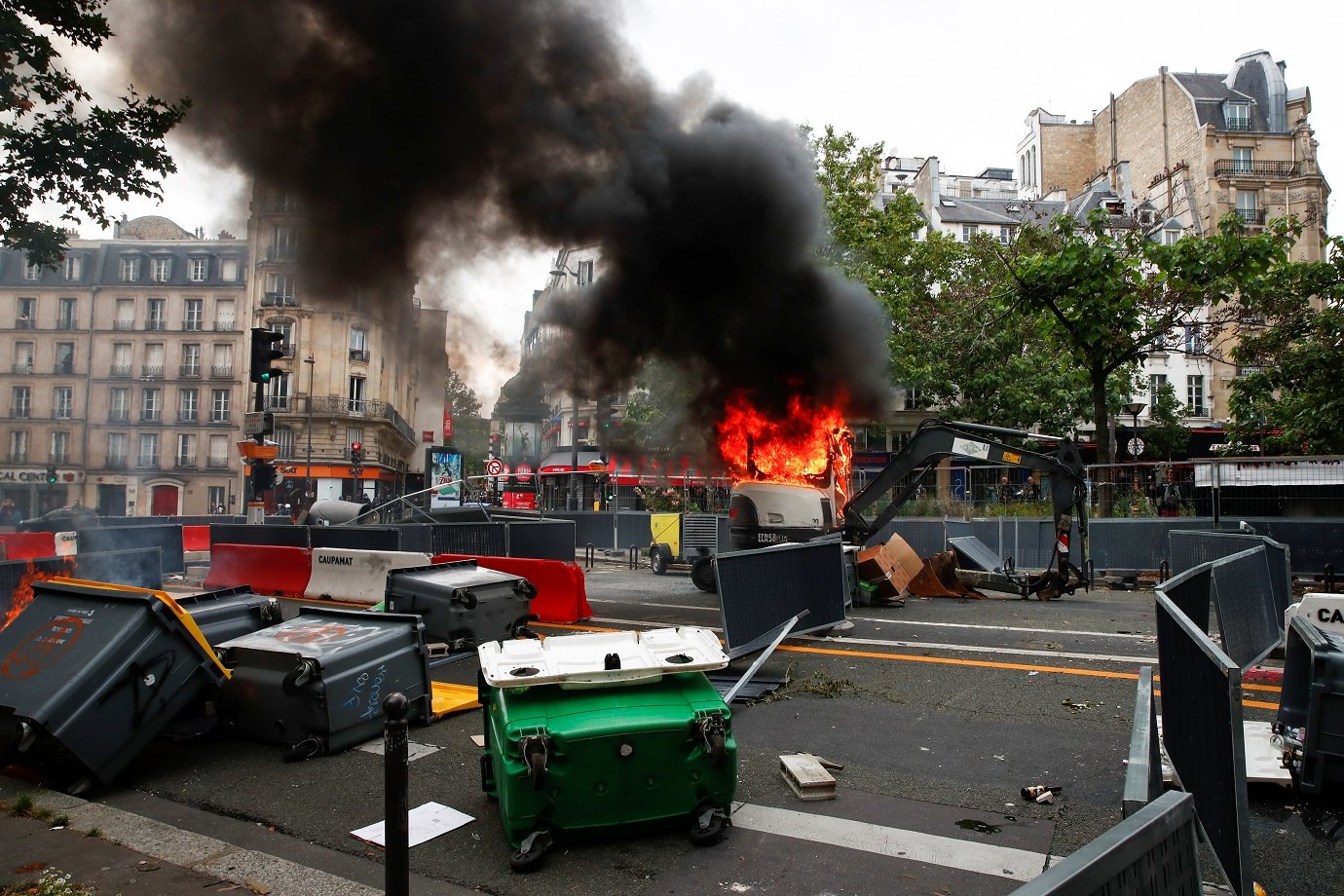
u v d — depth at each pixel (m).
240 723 5.76
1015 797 4.55
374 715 5.75
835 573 9.52
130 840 4.16
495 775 4.30
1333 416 16.83
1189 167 44.19
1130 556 15.67
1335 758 4.33
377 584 11.67
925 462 13.17
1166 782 4.16
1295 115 44.00
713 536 16.00
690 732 3.95
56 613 5.35
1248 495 15.04
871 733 5.75
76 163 7.79
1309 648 4.59
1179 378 40.06
